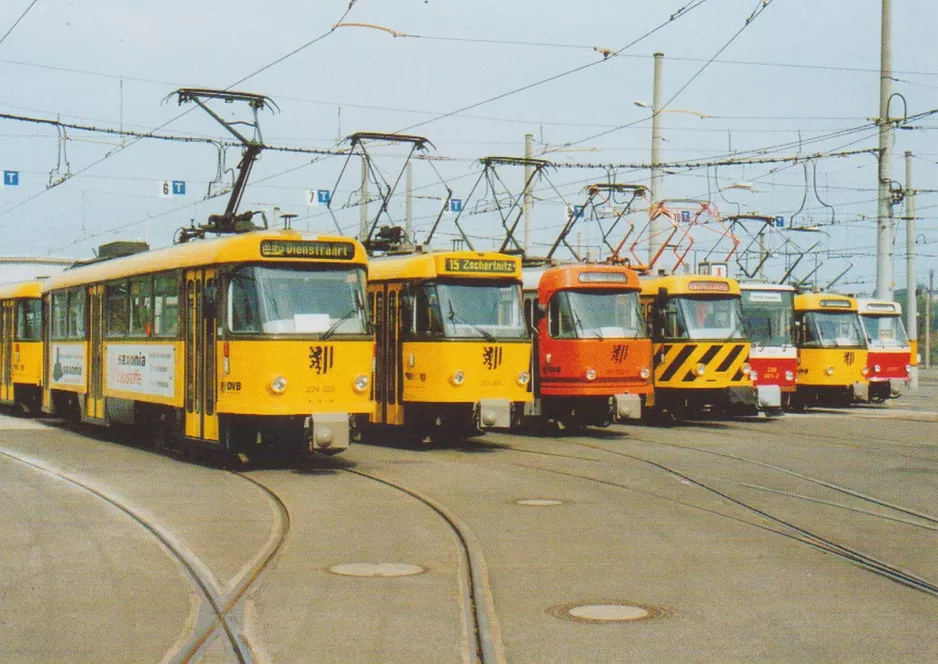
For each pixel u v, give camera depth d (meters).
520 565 10.02
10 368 30.33
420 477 16.59
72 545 11.00
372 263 22.56
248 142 23.75
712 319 26.72
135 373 20.97
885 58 33.16
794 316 32.50
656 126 33.38
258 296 16.89
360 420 17.41
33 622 7.96
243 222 20.16
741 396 26.72
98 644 7.37
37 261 44.38
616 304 24.20
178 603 8.55
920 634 7.59
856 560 10.24
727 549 10.79
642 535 11.58
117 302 22.16
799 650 7.18
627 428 26.31
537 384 24.61
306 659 7.00
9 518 12.64
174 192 32.84
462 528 11.99
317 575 9.60
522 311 21.36
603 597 8.75
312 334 17.00
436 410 20.66
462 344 20.56
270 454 19.62
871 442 22.09
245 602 8.59
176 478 16.45
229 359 17.08
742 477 16.47
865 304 36.97
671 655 7.07
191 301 18.45
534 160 29.05
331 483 15.89
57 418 30.14
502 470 17.48
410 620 8.02
